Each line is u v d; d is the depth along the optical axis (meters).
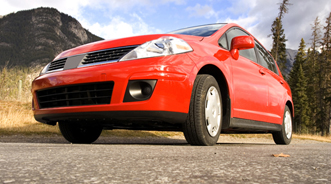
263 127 3.41
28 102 8.92
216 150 1.76
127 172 0.84
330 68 33.19
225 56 2.79
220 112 2.62
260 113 3.30
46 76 2.62
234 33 3.40
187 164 1.04
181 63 2.21
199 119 2.32
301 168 0.97
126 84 2.12
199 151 1.64
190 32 3.21
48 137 4.67
